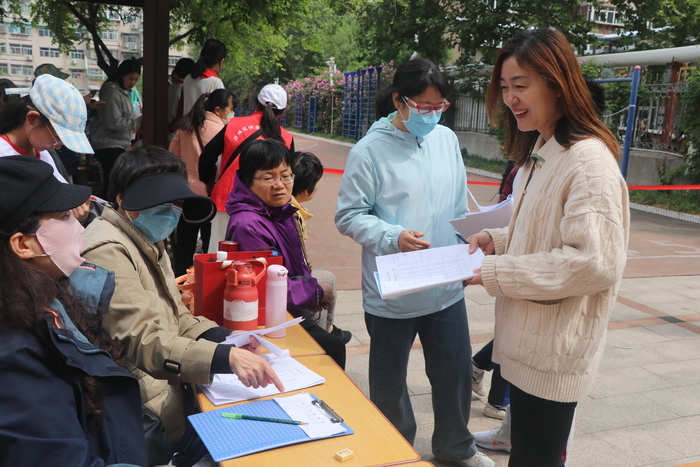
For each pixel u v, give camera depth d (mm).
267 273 2459
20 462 1276
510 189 3961
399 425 2809
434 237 2686
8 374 1322
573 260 1683
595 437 3242
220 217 4688
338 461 1589
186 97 5941
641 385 3895
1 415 1284
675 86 11836
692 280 6609
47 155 3076
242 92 37750
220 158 4895
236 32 10438
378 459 1608
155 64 5258
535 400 1905
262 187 2863
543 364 1850
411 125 2570
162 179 2104
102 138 7184
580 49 14469
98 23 10695
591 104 1805
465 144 18734
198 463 1921
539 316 1843
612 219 1683
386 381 2746
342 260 7059
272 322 2463
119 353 1855
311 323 3039
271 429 1720
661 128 12547
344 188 2664
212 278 2465
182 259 5160
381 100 2807
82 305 1743
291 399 1901
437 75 2471
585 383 1873
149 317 1993
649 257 7652
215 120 4891
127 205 2043
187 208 2262
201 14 9719
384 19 15859
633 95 10883
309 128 33062
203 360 1915
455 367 2744
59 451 1301
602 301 1824
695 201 11203
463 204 2879
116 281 1965
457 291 2742
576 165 1732
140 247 2158
